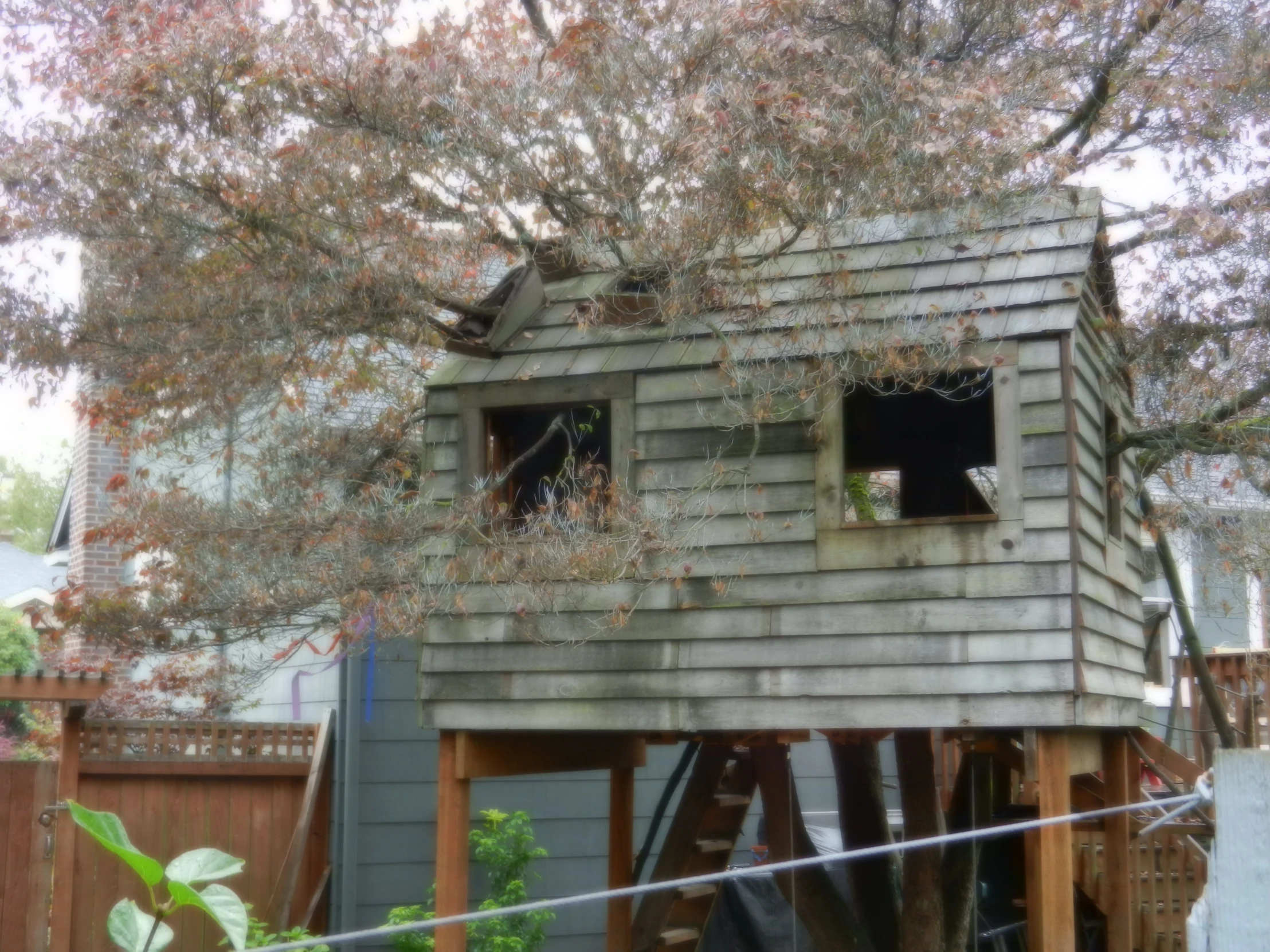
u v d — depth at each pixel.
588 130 7.18
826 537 6.71
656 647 6.96
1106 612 7.06
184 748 9.23
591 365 7.32
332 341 8.05
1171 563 9.20
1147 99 9.12
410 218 7.78
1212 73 9.15
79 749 8.62
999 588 6.36
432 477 7.56
